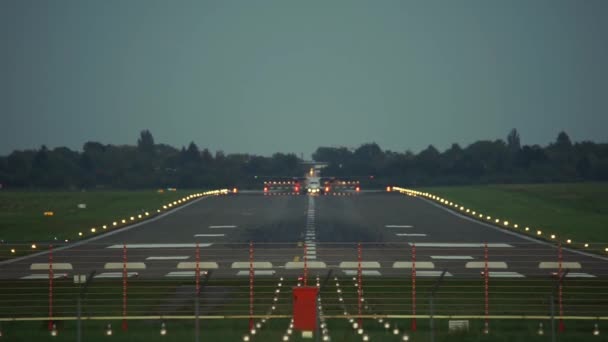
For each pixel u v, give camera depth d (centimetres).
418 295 9269
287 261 12575
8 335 7481
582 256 13100
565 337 7344
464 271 11375
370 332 7569
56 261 12625
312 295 7512
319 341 7200
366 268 11688
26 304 8806
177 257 13150
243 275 11000
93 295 9319
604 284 9912
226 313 8369
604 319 7962
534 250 14025
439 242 15488
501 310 8438
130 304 8794
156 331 7600
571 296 9150
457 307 8600
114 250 14238
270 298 9175
